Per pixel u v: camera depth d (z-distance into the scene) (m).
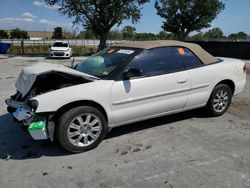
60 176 3.37
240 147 4.07
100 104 3.98
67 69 4.29
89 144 4.00
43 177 3.35
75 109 3.82
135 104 4.25
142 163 3.64
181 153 3.90
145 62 4.35
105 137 4.48
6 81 9.59
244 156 3.79
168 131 4.70
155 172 3.42
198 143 4.22
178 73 4.58
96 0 27.33
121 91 4.08
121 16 28.44
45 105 3.64
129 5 28.59
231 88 5.46
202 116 5.41
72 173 3.43
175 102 4.62
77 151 3.94
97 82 4.00
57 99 3.69
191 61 4.83
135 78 4.21
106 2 27.08
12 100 4.20
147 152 3.95
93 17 28.25
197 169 3.47
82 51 33.91
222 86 5.21
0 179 3.31
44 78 4.13
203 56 5.01
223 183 3.17
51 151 4.03
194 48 4.95
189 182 3.20
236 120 5.22
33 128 3.68
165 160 3.71
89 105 3.97
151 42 4.69
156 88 4.36
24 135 4.60
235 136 4.47
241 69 5.47
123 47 4.75
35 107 3.62
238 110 5.86
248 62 18.09
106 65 4.46
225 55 23.20
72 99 3.75
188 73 4.68
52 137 3.81
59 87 3.98
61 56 22.06
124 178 3.31
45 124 3.75
